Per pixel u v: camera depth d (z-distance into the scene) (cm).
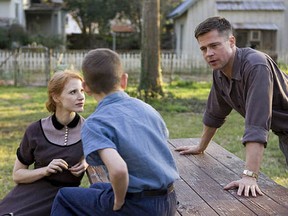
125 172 204
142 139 221
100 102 228
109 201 226
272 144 738
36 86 1620
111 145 210
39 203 315
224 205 303
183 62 1939
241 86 318
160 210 225
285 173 588
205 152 439
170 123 933
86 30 3422
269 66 315
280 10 2317
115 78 228
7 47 2592
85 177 560
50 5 3206
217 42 308
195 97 1315
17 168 327
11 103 1198
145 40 1235
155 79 1244
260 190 324
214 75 355
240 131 845
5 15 2795
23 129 865
